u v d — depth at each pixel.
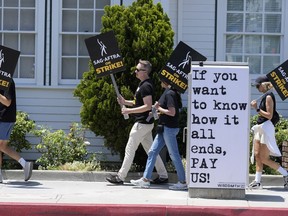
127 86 11.91
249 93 9.65
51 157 12.23
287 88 10.76
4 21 13.47
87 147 13.23
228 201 9.62
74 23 13.48
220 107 9.65
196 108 9.66
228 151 9.66
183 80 10.54
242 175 9.69
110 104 11.77
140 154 12.19
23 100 13.32
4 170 11.65
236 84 9.65
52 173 11.63
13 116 10.59
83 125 12.34
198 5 13.75
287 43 13.82
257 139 10.76
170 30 12.23
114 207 9.15
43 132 12.46
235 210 9.03
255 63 13.91
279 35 13.87
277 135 12.23
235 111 9.65
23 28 13.47
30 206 9.16
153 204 9.30
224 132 9.65
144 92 10.38
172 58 10.59
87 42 10.70
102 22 12.30
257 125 10.84
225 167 9.69
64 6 13.47
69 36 13.49
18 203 9.24
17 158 10.88
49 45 13.36
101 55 10.69
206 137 9.66
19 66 13.49
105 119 11.84
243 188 9.73
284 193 10.51
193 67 9.66
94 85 11.93
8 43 13.49
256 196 10.16
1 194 10.00
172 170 11.88
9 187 10.70
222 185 9.72
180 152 12.80
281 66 10.76
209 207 9.11
